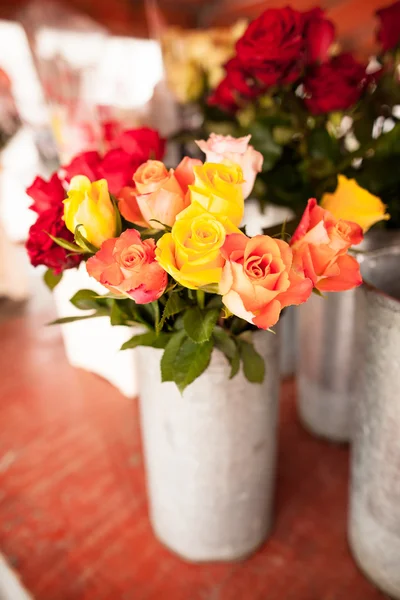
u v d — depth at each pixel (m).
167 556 0.79
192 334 0.51
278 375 0.70
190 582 0.74
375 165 0.77
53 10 1.43
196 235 0.44
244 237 0.44
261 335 0.64
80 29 1.42
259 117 0.82
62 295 1.24
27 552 0.79
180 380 0.55
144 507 0.88
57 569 0.76
